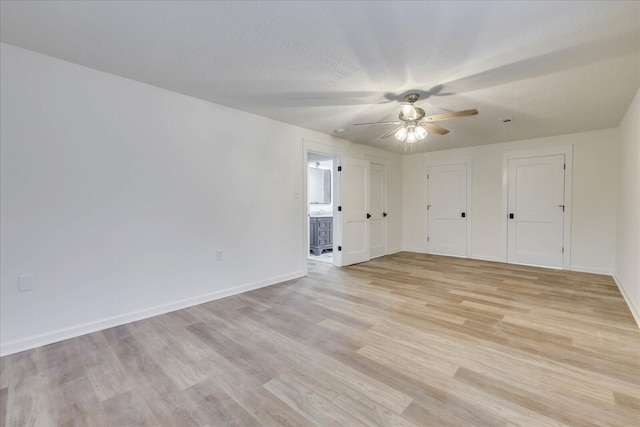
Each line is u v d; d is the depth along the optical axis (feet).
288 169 13.69
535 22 6.17
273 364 6.68
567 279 13.65
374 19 6.12
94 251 8.43
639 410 5.14
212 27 6.42
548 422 4.89
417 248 21.31
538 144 16.34
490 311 9.73
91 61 7.93
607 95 10.05
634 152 10.20
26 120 7.38
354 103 10.94
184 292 10.29
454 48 7.19
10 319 7.22
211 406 5.34
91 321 8.37
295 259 14.12
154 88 9.50
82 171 8.21
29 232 7.46
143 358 6.94
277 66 8.13
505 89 9.57
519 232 17.07
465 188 19.03
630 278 10.52
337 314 9.58
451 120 13.01
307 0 5.54
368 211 18.11
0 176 7.09
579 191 15.25
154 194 9.57
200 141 10.64
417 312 9.69
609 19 6.07
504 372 6.32
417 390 5.75
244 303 10.68
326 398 5.54
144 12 5.91
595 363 6.64
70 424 4.93
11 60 7.18
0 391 5.76
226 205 11.44
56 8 5.78
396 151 20.27
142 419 5.04
